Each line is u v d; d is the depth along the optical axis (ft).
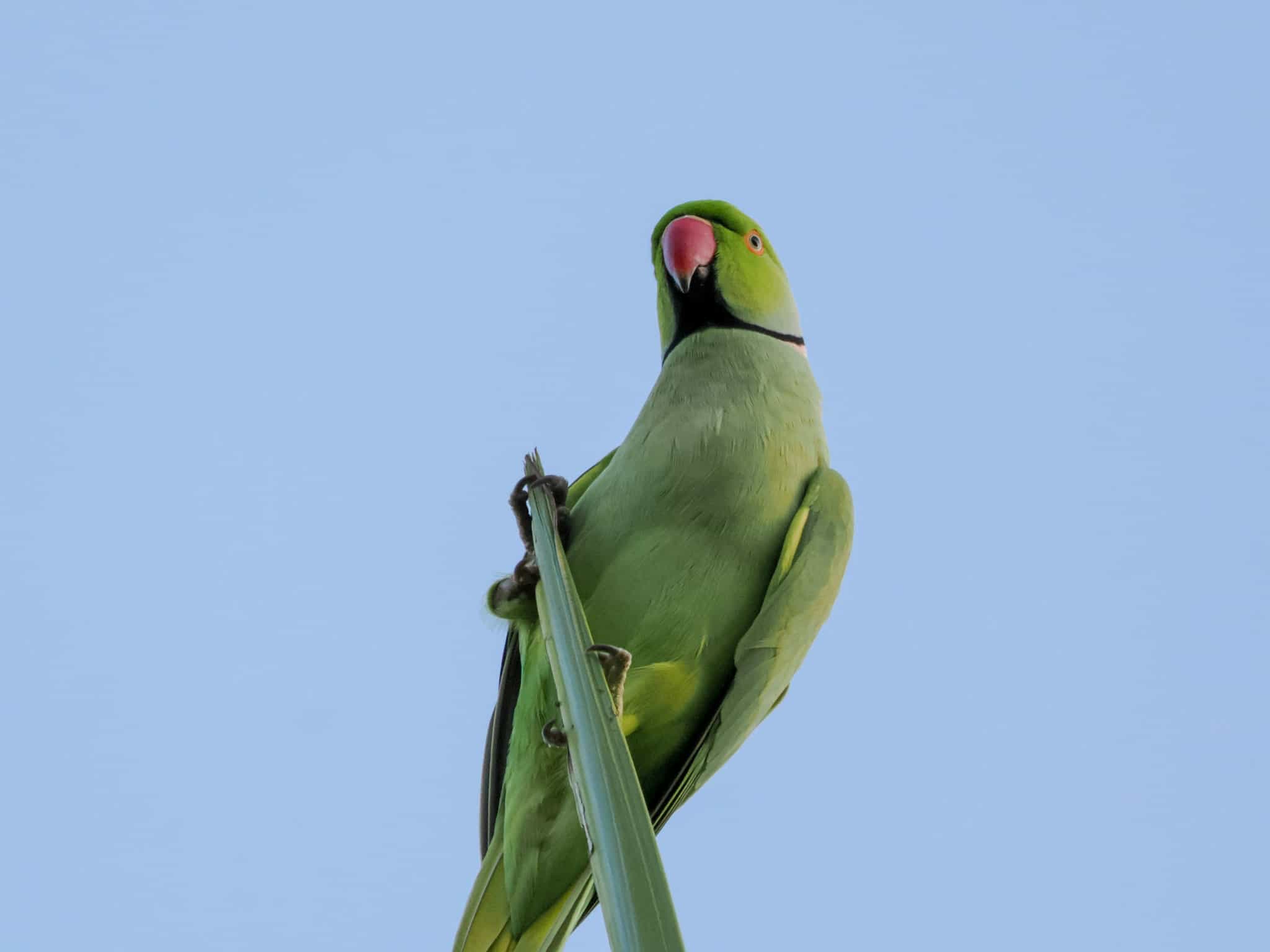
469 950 30.07
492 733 33.14
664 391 32.60
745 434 30.96
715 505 30.37
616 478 31.40
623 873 16.14
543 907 30.12
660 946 15.43
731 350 32.91
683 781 30.22
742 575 30.17
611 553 30.40
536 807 29.48
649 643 29.81
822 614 30.78
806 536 30.40
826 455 32.30
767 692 30.63
